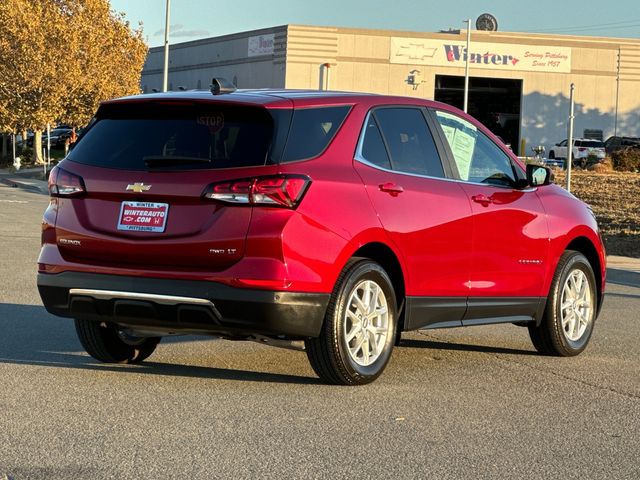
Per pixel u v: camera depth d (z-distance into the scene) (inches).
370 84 2743.6
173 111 256.7
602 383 281.4
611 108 2856.8
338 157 257.8
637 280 601.9
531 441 215.2
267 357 303.0
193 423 220.4
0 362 282.5
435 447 207.6
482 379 281.9
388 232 263.1
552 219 318.0
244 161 243.6
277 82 2758.4
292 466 190.7
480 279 293.7
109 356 281.9
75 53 1991.9
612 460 202.1
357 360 260.7
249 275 239.1
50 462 189.2
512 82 2822.3
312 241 244.5
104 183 254.7
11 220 865.5
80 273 256.7
